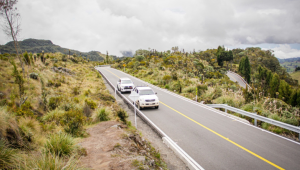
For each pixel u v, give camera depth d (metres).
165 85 22.55
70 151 4.38
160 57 64.69
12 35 12.72
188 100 15.44
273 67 108.31
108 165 4.03
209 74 45.00
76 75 28.44
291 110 9.71
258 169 5.11
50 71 23.70
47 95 12.19
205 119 10.04
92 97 14.34
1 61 18.00
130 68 46.75
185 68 45.81
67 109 10.17
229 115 10.66
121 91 18.44
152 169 4.42
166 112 11.62
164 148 6.80
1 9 11.91
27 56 19.47
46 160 3.21
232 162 5.52
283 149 6.32
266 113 9.30
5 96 9.25
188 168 5.38
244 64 61.88
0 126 3.81
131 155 4.91
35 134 5.34
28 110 7.86
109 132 6.68
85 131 6.89
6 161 3.13
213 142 7.03
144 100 11.99
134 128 8.63
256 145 6.68
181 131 8.27
